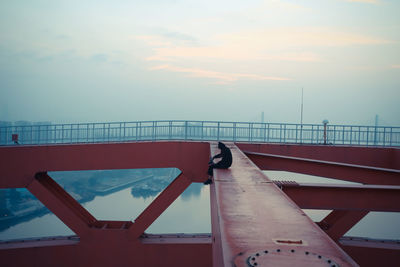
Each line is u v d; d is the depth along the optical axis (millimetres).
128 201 83562
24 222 62125
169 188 17750
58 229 58594
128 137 19531
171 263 17062
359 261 16984
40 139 18953
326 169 13859
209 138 20891
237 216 4035
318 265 2363
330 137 22062
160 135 19922
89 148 17094
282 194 5547
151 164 17578
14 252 16531
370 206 7680
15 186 16406
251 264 2393
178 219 73625
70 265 16750
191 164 17594
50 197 16469
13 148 16375
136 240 17000
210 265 16969
